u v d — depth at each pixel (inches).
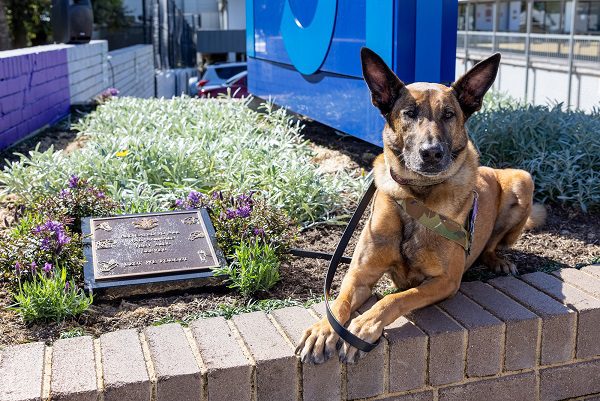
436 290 55.8
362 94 104.0
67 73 172.6
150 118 122.0
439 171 53.7
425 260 57.2
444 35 94.7
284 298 62.4
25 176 87.5
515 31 218.7
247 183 86.3
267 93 158.2
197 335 52.6
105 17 428.5
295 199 85.0
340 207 86.7
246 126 115.6
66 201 75.4
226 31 612.1
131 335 52.8
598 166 93.4
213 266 64.1
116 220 70.7
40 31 384.5
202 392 47.8
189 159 94.0
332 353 49.2
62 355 49.6
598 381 58.9
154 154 94.4
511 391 56.1
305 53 125.3
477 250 66.8
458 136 56.9
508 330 54.8
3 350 50.4
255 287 62.1
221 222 69.7
